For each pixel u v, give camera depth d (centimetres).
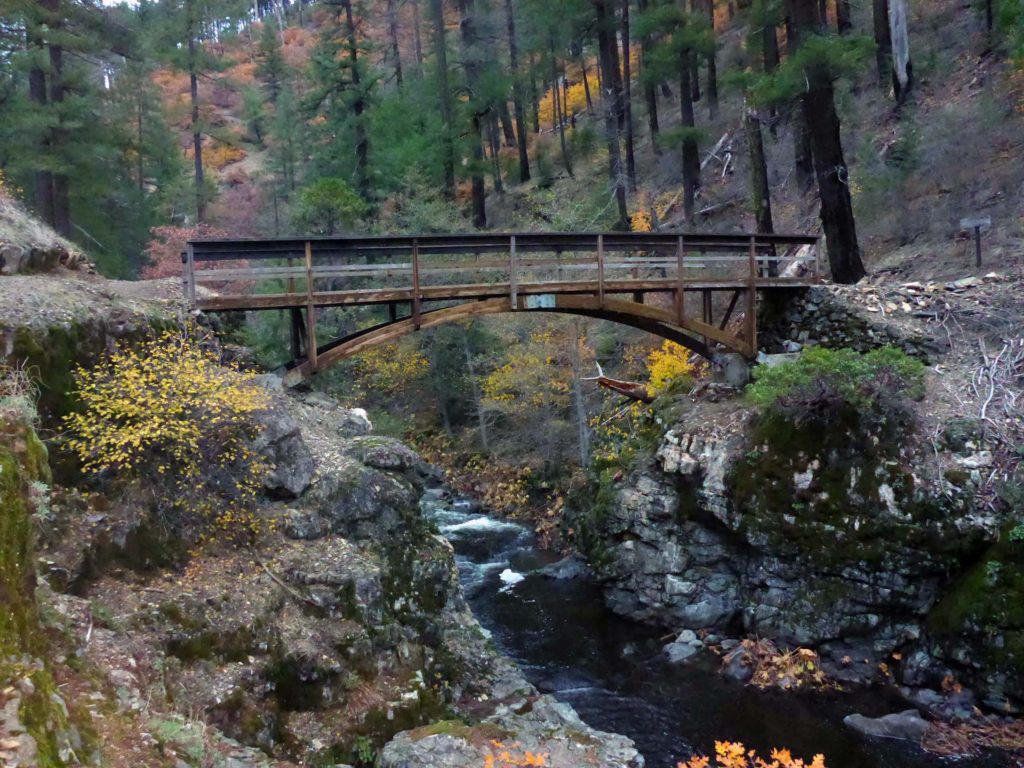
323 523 826
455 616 945
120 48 1797
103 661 515
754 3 1708
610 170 2395
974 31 2019
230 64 2516
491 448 2122
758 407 1202
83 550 626
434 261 2034
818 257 1358
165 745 462
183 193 2578
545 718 826
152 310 870
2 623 377
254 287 1977
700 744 916
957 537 975
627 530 1323
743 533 1153
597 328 1956
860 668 1041
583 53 3125
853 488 1062
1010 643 900
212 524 750
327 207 1973
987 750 845
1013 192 1462
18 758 308
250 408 763
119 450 678
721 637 1184
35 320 711
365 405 2275
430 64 2908
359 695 705
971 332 1202
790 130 2294
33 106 1576
